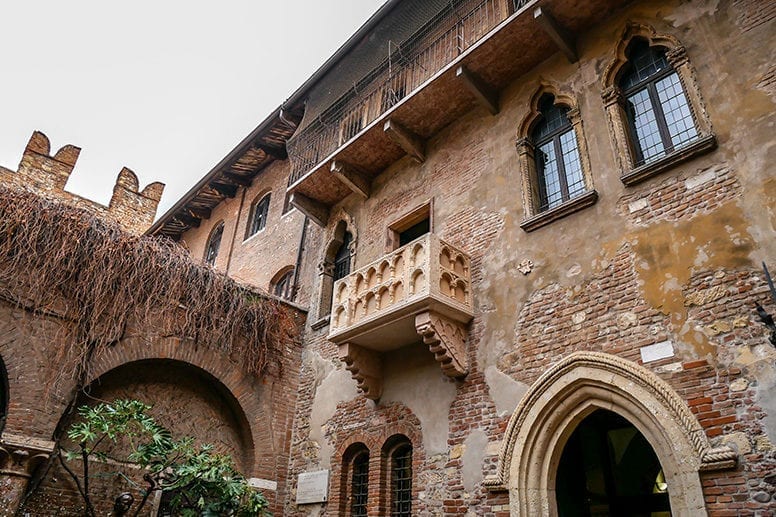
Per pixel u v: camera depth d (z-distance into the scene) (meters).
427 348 9.09
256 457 10.48
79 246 9.29
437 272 8.26
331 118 13.13
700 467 5.46
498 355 7.92
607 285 7.09
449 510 7.57
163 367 10.23
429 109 10.46
